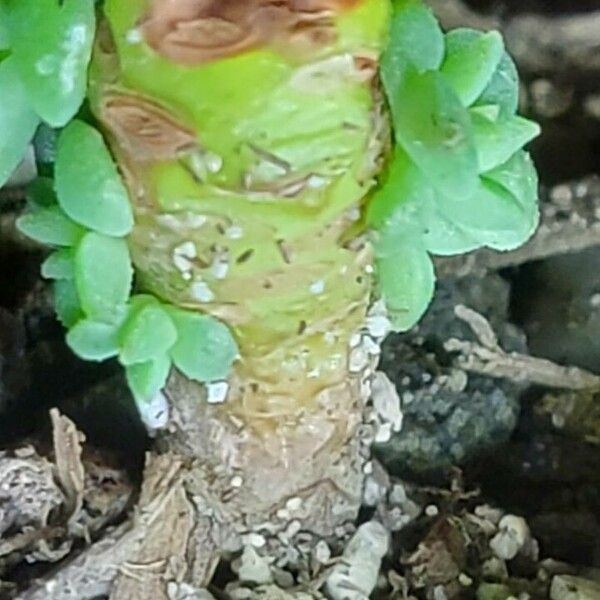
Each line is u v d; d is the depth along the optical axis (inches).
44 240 2.8
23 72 2.5
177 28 2.4
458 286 4.1
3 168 2.7
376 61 2.6
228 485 3.3
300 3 2.4
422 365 4.0
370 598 3.6
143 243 2.8
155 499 3.3
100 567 3.3
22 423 3.8
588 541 3.8
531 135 2.9
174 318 2.9
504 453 4.0
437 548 3.7
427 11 2.8
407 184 2.8
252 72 2.4
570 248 4.2
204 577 3.4
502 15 4.4
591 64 4.4
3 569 3.3
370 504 3.7
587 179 4.2
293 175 2.6
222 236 2.7
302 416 3.2
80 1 2.5
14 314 3.9
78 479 3.4
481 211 2.9
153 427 3.3
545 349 4.2
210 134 2.5
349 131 2.6
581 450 4.0
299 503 3.4
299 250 2.8
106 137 2.7
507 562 3.7
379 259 3.0
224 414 3.1
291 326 3.0
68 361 3.9
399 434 3.9
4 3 2.5
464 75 2.8
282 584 3.5
